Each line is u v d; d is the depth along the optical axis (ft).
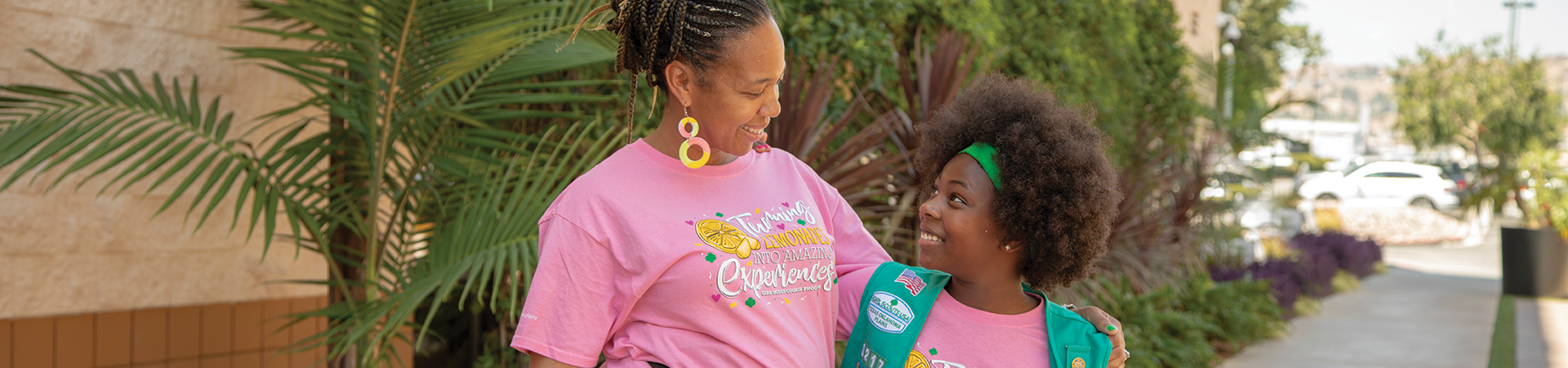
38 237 9.67
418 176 10.88
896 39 15.49
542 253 4.72
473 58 8.84
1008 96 5.23
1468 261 44.75
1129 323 17.37
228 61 10.93
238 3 11.00
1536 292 30.96
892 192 13.29
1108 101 22.54
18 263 9.53
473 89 9.53
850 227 5.87
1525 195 33.37
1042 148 4.95
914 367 5.18
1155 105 26.16
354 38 8.89
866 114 14.11
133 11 10.13
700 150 4.59
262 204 8.48
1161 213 21.58
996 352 5.08
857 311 5.68
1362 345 21.66
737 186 4.96
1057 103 5.46
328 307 9.38
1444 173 69.56
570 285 4.59
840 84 14.02
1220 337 20.51
